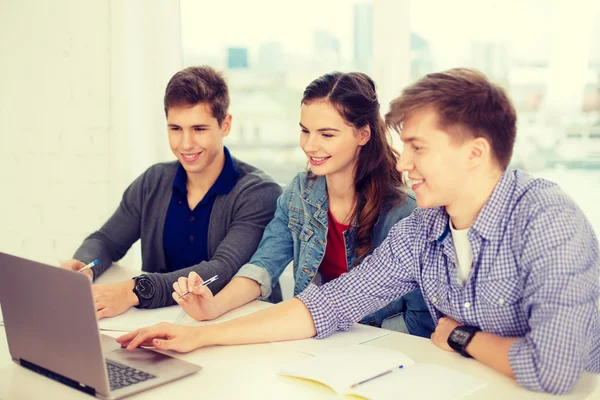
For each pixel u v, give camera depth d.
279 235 1.87
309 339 1.43
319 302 1.45
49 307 1.16
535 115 2.22
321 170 1.70
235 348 1.38
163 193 2.09
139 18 2.68
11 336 1.29
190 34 2.75
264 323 1.42
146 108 2.72
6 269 1.23
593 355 1.32
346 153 1.69
